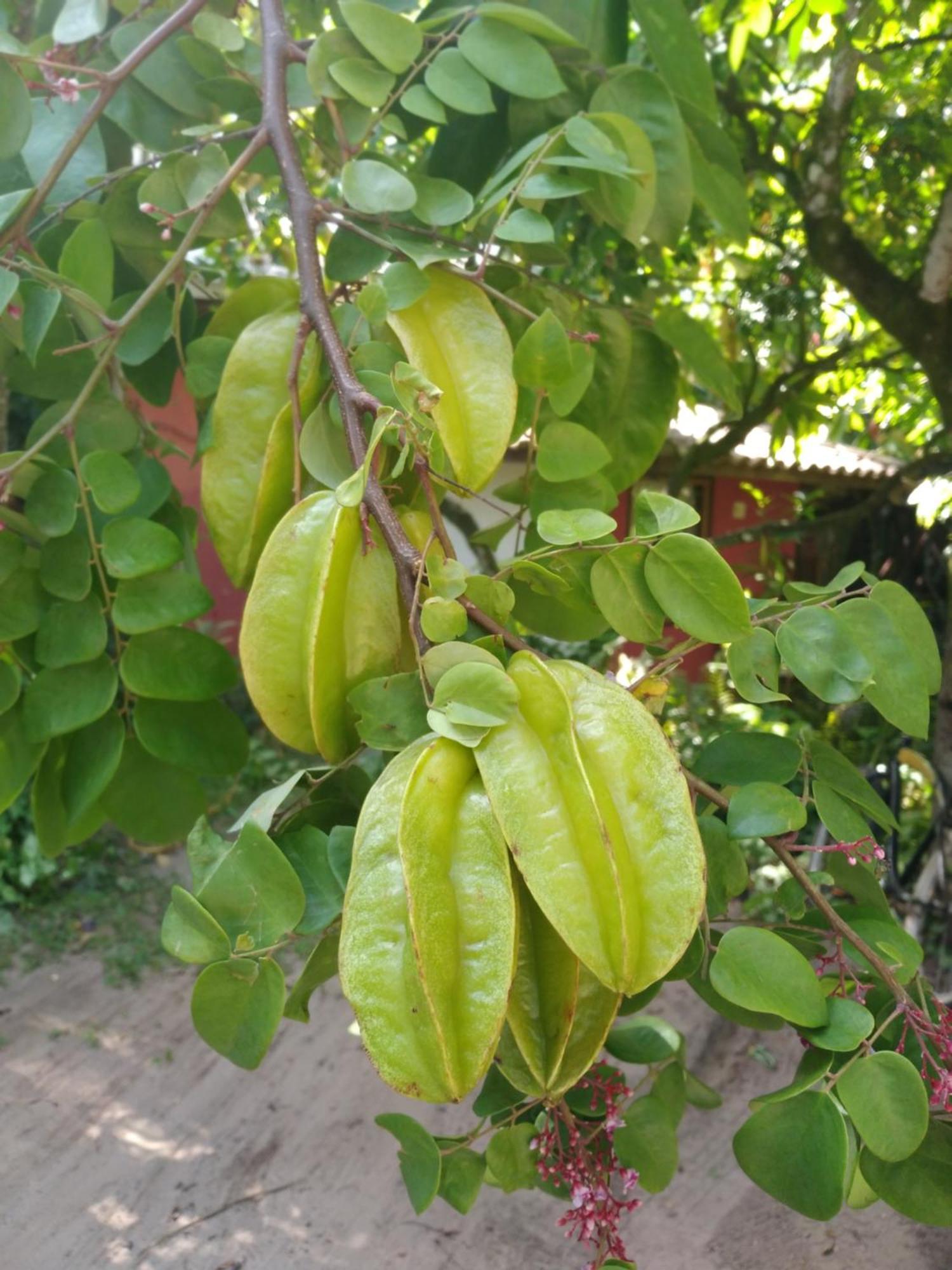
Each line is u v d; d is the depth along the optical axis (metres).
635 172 0.45
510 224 0.46
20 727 0.48
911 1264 0.94
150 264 0.55
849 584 0.43
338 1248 1.04
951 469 1.50
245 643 0.38
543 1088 0.34
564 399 0.47
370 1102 1.26
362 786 0.43
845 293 1.68
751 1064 1.28
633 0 0.53
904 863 1.52
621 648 2.23
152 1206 1.11
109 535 0.46
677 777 0.33
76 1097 1.28
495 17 0.50
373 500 0.37
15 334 0.50
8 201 0.46
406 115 0.58
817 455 2.59
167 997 1.50
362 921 0.31
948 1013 0.38
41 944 1.63
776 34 1.14
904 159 1.28
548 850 0.31
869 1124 0.35
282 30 0.49
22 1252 1.05
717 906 0.43
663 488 2.37
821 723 2.08
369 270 0.49
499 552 1.88
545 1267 1.00
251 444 0.47
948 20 1.14
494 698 0.33
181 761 0.49
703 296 1.60
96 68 0.57
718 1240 1.00
